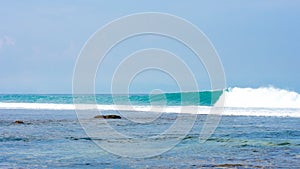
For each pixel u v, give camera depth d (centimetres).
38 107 7281
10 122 4531
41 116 5344
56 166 2294
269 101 6519
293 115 5478
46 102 8594
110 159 2509
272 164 2352
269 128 4003
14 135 3466
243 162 2408
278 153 2695
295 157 2558
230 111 5916
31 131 3734
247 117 5225
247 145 3019
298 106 6444
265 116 5384
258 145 3014
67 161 2433
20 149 2819
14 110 6681
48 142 3120
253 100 6556
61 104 7569
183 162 2420
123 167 2278
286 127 4094
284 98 6531
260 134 3575
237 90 6650
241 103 6562
